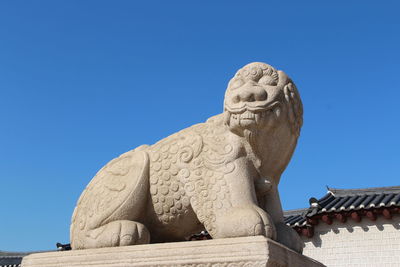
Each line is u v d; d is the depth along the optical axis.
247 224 2.44
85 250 2.76
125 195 2.91
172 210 2.88
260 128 2.67
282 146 2.79
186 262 2.43
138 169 2.95
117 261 2.62
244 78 2.75
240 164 2.72
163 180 2.89
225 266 2.34
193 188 2.79
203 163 2.80
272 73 2.74
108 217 2.90
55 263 2.80
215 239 2.44
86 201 3.08
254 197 2.69
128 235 2.75
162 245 2.55
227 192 2.66
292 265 2.50
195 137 2.90
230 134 2.79
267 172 2.85
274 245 2.36
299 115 2.84
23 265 2.92
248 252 2.31
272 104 2.64
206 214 2.72
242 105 2.65
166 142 3.01
